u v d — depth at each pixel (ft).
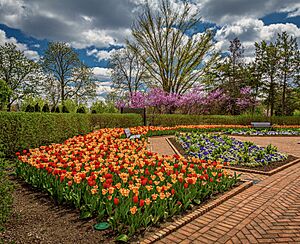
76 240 10.45
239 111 109.19
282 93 116.67
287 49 109.19
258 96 115.65
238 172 22.56
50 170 15.57
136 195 12.31
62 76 102.42
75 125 38.22
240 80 110.11
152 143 41.16
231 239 11.02
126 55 111.55
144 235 10.87
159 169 16.81
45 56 100.01
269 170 22.76
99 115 52.54
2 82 75.72
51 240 10.43
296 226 12.31
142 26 104.73
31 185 16.60
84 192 13.38
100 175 16.14
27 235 10.77
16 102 93.15
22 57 92.99
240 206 14.67
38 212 12.90
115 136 34.35
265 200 15.69
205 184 15.39
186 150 31.22
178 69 104.83
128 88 112.88
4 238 10.46
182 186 14.70
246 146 29.09
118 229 10.98
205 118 76.13
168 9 102.17
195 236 11.21
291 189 17.90
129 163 18.37
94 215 12.53
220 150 28.02
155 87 103.81
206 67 106.42
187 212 13.32
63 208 13.39
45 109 76.89
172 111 93.61
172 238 10.98
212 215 13.42
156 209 12.02
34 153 20.20
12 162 21.83
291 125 82.53
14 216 12.40
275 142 45.44
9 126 24.59
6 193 10.12
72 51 102.42
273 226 12.29
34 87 95.45
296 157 29.71
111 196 12.14
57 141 32.53
